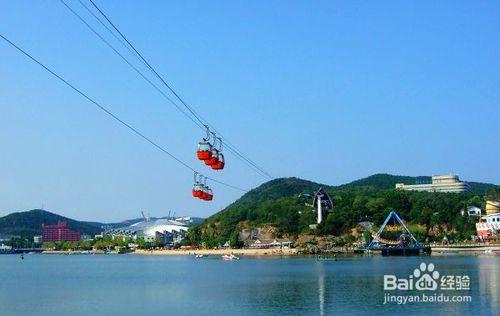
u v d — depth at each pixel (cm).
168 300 12231
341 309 9888
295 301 11312
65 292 14825
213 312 10169
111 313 10450
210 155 8306
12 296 13912
